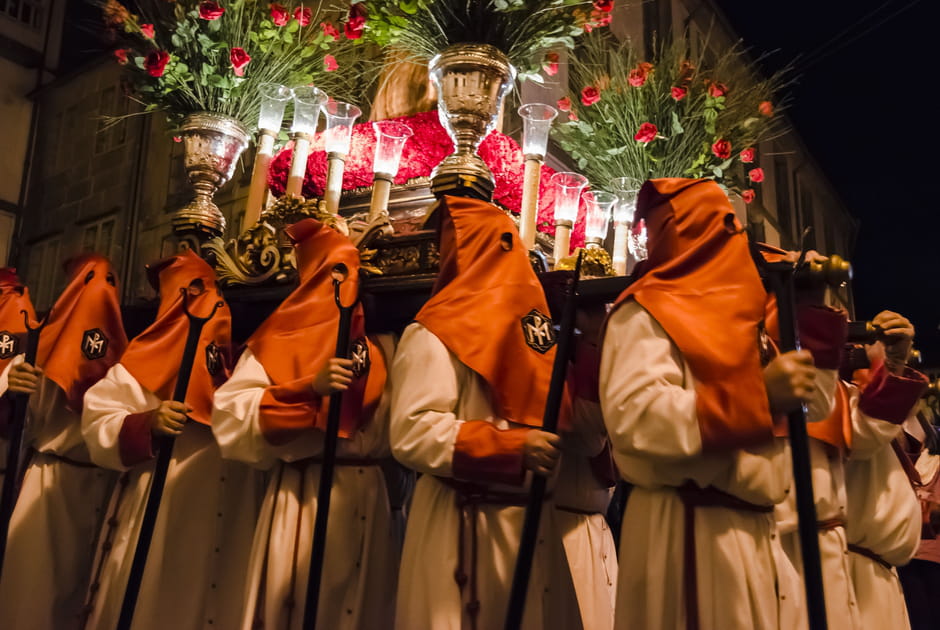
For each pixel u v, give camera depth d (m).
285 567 3.10
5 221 7.39
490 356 2.80
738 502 2.53
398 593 2.82
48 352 3.75
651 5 7.80
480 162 3.49
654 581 2.53
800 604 2.54
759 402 2.37
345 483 3.23
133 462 3.23
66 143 7.52
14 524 3.73
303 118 4.20
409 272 3.44
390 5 3.79
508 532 2.81
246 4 4.60
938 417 5.20
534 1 3.69
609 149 4.70
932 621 4.75
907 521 3.55
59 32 7.91
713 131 4.71
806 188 11.28
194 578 3.41
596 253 4.19
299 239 3.45
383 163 3.87
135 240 6.77
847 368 3.46
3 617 3.63
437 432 2.71
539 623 2.78
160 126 6.90
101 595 3.44
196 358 3.55
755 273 2.60
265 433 3.04
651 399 2.44
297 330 3.26
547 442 2.53
